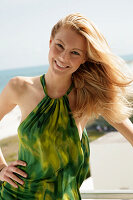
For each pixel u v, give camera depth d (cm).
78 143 169
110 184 315
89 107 181
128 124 189
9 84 176
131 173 310
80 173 177
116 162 313
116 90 186
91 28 159
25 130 168
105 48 170
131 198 219
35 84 176
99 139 318
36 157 167
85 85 182
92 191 229
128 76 184
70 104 178
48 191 166
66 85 175
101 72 182
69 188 169
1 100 181
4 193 178
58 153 165
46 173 166
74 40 155
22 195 171
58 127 168
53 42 158
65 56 156
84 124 186
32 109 172
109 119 190
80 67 181
